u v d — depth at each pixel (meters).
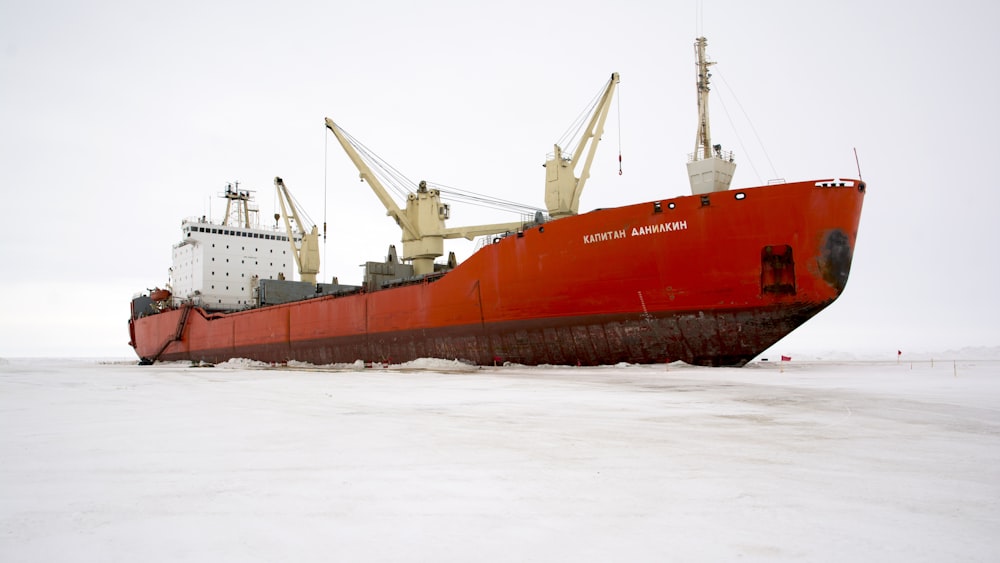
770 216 20.59
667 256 22.16
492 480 5.65
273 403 13.36
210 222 56.34
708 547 3.83
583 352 24.89
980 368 21.67
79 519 4.58
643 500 4.92
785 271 20.77
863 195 20.94
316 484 5.58
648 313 23.00
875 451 6.87
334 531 4.23
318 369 32.78
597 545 3.88
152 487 5.54
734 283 21.31
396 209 38.12
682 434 8.14
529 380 18.47
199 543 4.01
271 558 3.72
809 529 4.16
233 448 7.49
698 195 21.58
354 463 6.49
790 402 11.53
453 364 28.09
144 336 61.47
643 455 6.76
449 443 7.64
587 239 23.97
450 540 4.02
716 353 22.36
